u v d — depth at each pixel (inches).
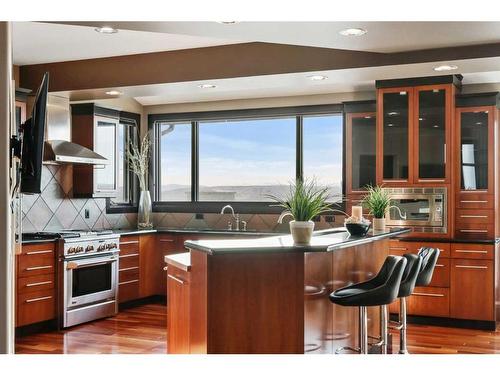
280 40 167.3
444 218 246.8
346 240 149.3
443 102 246.5
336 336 159.5
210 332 136.9
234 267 137.6
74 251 239.8
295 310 136.6
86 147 272.7
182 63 216.4
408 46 177.3
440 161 247.4
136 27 153.6
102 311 255.3
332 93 286.2
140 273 284.8
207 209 313.0
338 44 173.5
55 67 238.5
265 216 299.3
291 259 136.9
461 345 210.7
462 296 240.5
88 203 287.1
